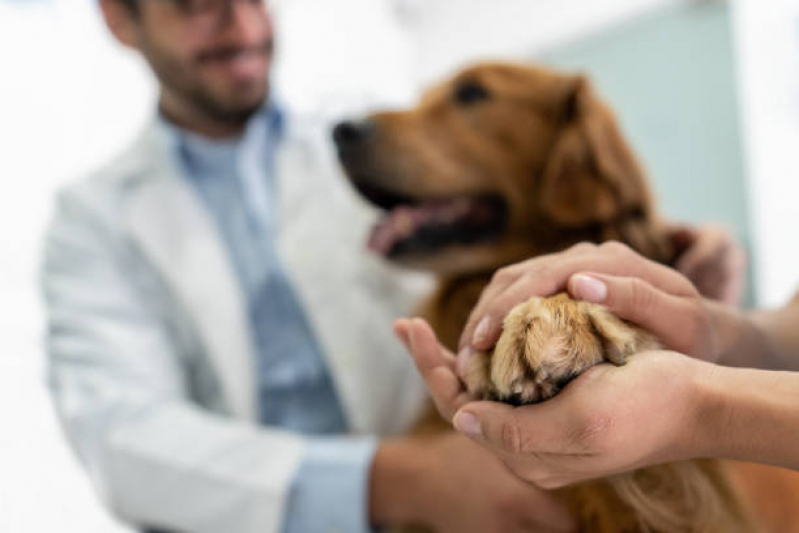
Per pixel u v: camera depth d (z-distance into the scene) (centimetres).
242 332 152
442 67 421
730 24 315
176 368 150
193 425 125
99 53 223
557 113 127
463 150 132
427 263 130
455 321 111
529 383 45
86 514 147
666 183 332
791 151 297
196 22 150
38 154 198
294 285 159
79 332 141
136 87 233
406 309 167
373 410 151
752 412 37
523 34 407
